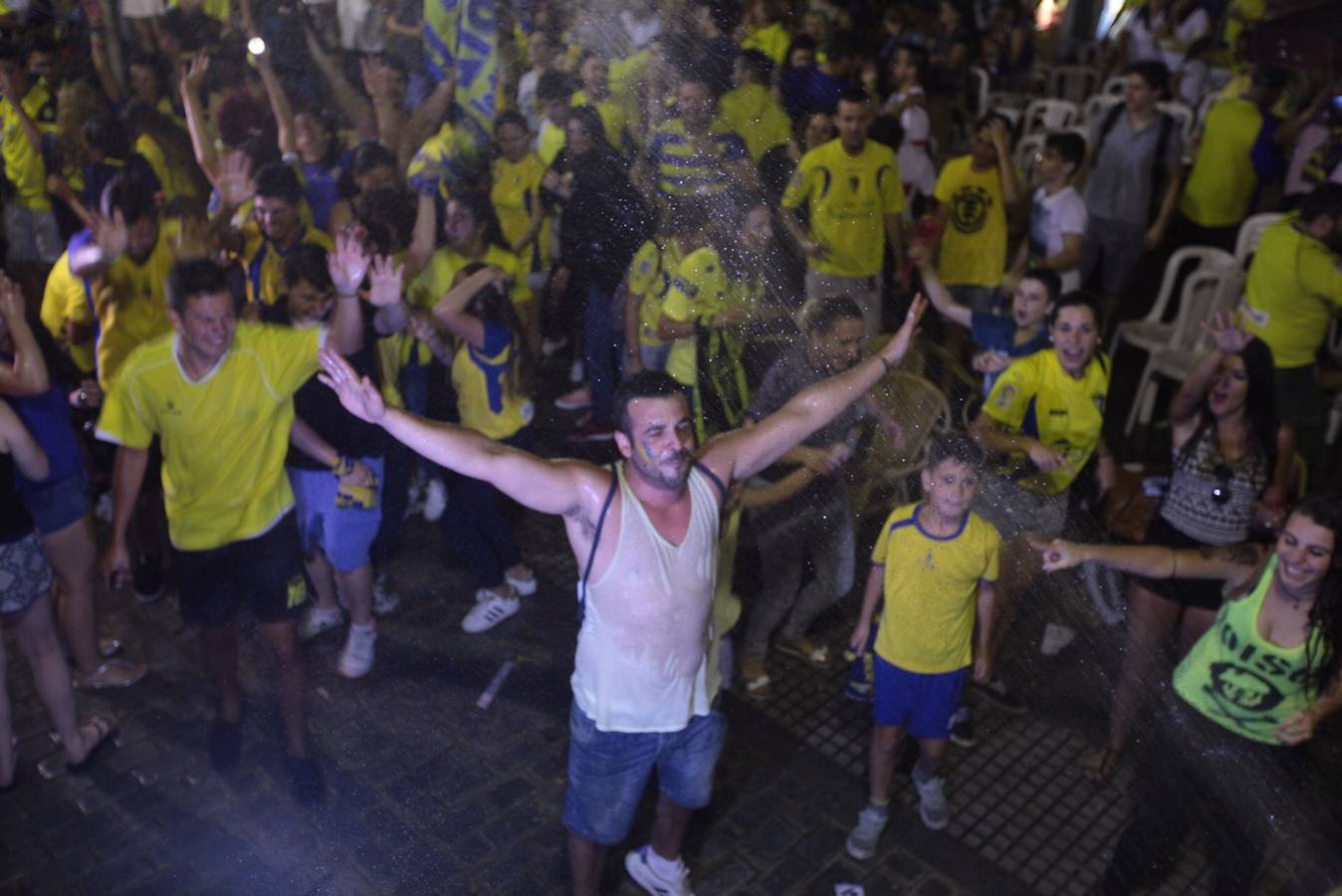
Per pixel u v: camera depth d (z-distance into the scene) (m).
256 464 2.88
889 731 2.86
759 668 3.46
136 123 4.22
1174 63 8.77
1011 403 3.07
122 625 3.60
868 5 8.97
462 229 3.71
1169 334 5.38
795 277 3.38
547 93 4.29
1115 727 3.00
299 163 4.20
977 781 3.16
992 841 3.02
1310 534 2.42
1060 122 8.11
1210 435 3.13
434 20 4.59
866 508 2.91
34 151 4.05
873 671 2.99
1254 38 4.89
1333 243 4.09
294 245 3.55
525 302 3.82
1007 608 3.00
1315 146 6.13
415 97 4.55
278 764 3.07
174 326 2.73
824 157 3.85
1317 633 2.49
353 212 3.93
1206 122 6.34
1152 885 2.79
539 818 3.00
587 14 4.54
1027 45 9.98
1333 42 4.60
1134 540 3.94
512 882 2.82
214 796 2.97
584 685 2.41
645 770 2.49
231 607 3.05
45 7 4.45
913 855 2.99
